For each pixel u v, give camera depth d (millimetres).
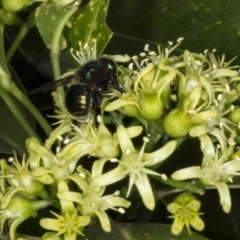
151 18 216
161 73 182
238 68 214
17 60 223
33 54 215
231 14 212
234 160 181
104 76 187
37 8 193
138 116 182
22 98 193
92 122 185
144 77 181
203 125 181
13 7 192
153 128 183
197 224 178
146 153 178
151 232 183
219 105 186
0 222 183
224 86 189
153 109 180
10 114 204
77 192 180
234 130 189
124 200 179
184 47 216
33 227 194
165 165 205
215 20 213
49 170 180
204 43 215
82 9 200
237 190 208
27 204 181
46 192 183
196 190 180
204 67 201
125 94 182
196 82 183
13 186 183
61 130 186
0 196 181
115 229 184
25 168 182
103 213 178
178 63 186
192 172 178
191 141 208
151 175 182
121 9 217
